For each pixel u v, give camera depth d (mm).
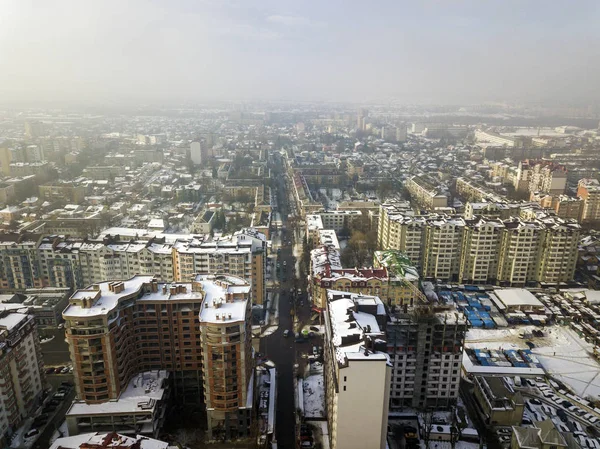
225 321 185375
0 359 193250
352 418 170000
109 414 190250
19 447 195250
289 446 198750
